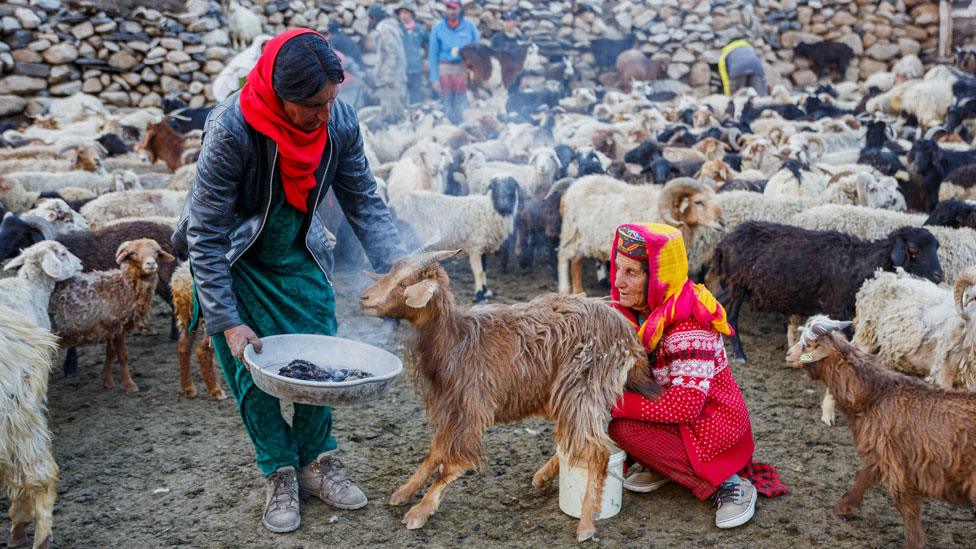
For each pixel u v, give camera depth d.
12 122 15.38
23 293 4.93
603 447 3.53
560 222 8.26
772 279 5.87
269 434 3.70
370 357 3.55
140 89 16.95
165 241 6.72
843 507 3.79
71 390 5.64
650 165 10.10
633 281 3.66
